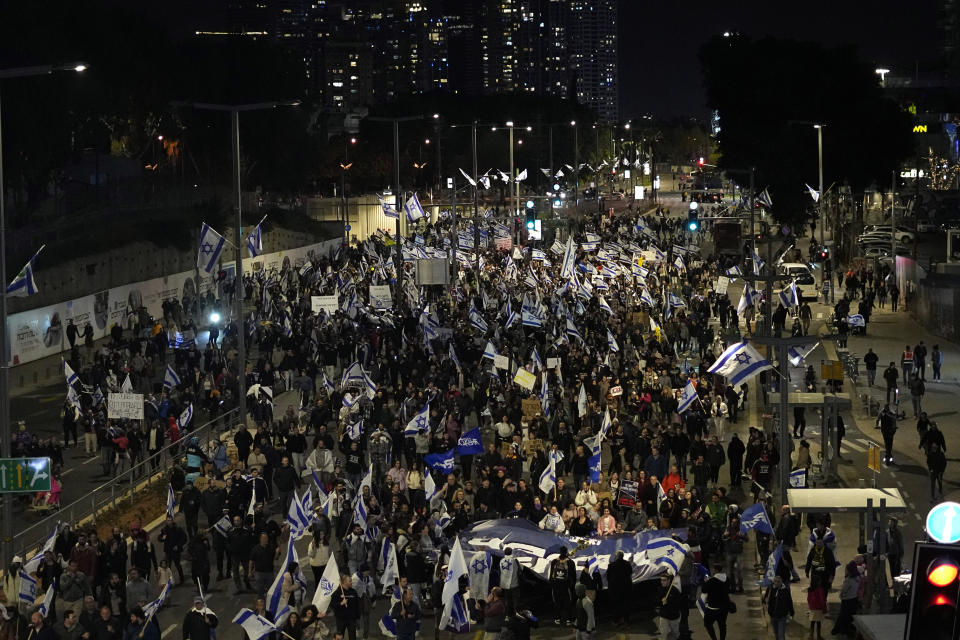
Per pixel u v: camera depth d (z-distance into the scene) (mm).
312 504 30594
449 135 188625
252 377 47969
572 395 43188
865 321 69750
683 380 45719
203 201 96125
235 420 46000
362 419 38438
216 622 22859
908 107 189750
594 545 27203
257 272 82250
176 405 41875
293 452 36812
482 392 44375
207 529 30266
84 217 78250
